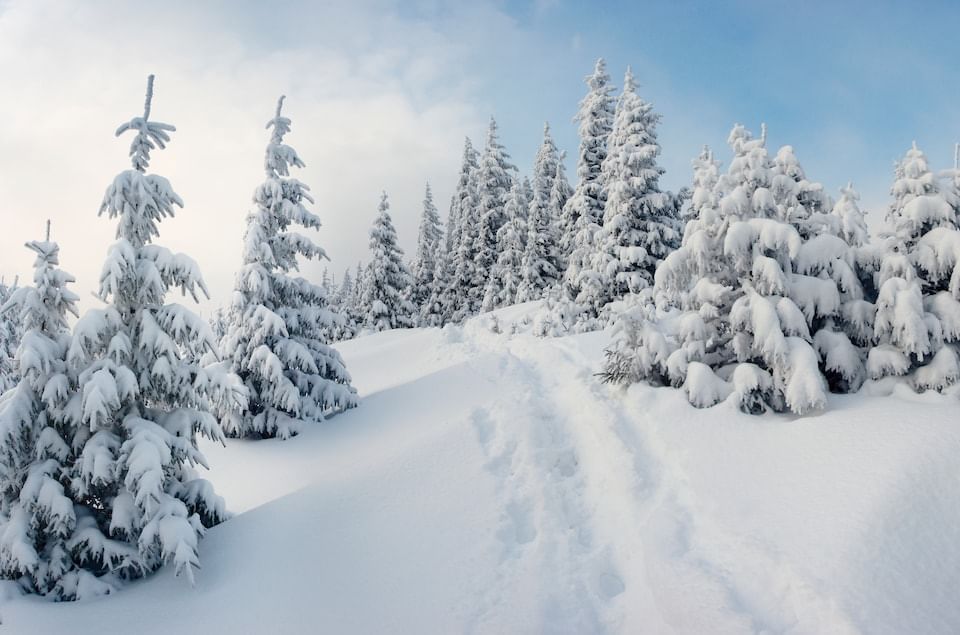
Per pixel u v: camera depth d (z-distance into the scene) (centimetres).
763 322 937
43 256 845
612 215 2703
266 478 1206
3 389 1423
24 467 823
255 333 1434
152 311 912
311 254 1600
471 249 4834
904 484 675
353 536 859
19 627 689
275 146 1603
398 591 736
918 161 1014
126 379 834
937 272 940
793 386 890
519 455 1062
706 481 828
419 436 1202
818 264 998
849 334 1014
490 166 4772
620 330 1210
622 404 1149
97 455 790
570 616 682
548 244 4134
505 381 1609
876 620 533
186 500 896
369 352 2527
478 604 701
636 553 761
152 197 925
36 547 799
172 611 736
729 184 1102
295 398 1408
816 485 732
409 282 4316
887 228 1035
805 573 598
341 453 1266
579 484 980
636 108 2691
